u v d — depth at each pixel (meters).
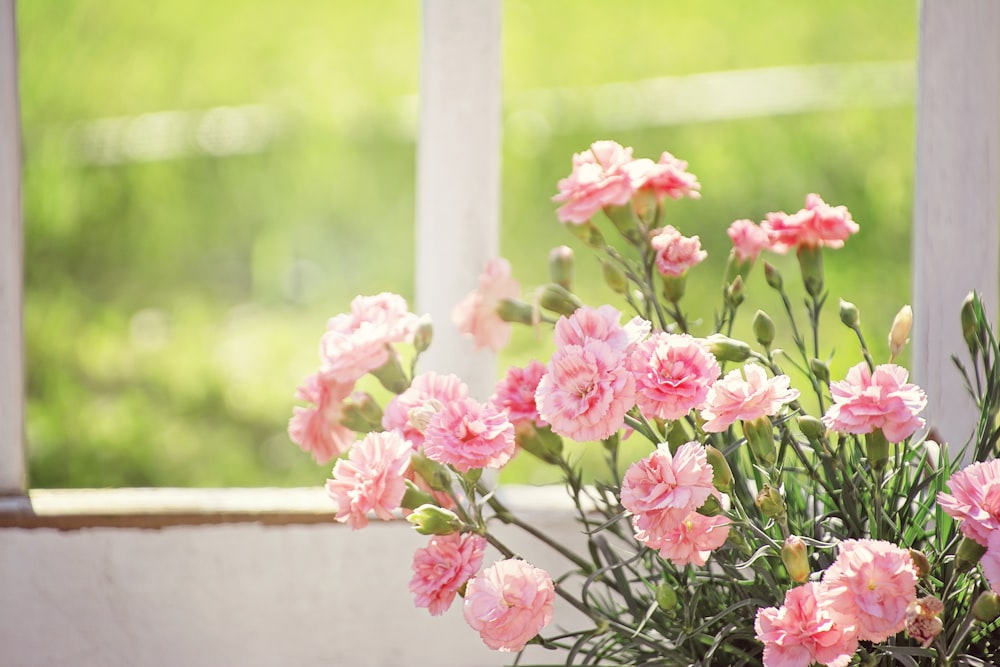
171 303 3.70
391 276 3.86
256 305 3.76
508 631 1.05
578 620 1.27
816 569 1.09
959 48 1.26
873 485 1.07
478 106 1.26
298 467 3.06
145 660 1.24
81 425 3.12
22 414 1.25
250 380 3.33
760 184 3.73
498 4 1.26
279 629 1.25
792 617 1.00
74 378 3.31
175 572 1.25
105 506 1.24
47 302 3.53
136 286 3.71
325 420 1.14
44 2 3.71
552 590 1.06
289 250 3.85
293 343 3.51
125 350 3.44
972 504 0.99
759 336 1.12
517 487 1.33
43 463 3.01
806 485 1.18
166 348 3.47
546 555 1.27
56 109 3.71
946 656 1.03
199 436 3.13
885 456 1.04
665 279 1.14
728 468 1.04
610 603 1.25
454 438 1.07
